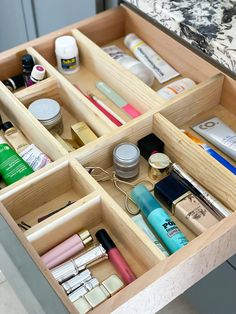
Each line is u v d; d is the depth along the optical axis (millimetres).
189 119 874
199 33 803
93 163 777
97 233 712
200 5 862
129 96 893
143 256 667
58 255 687
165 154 812
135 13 979
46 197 767
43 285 525
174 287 622
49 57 991
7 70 952
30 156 803
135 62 947
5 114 921
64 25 1185
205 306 1153
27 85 943
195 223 701
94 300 627
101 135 837
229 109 887
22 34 1388
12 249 561
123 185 791
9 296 1270
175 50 933
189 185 739
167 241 696
